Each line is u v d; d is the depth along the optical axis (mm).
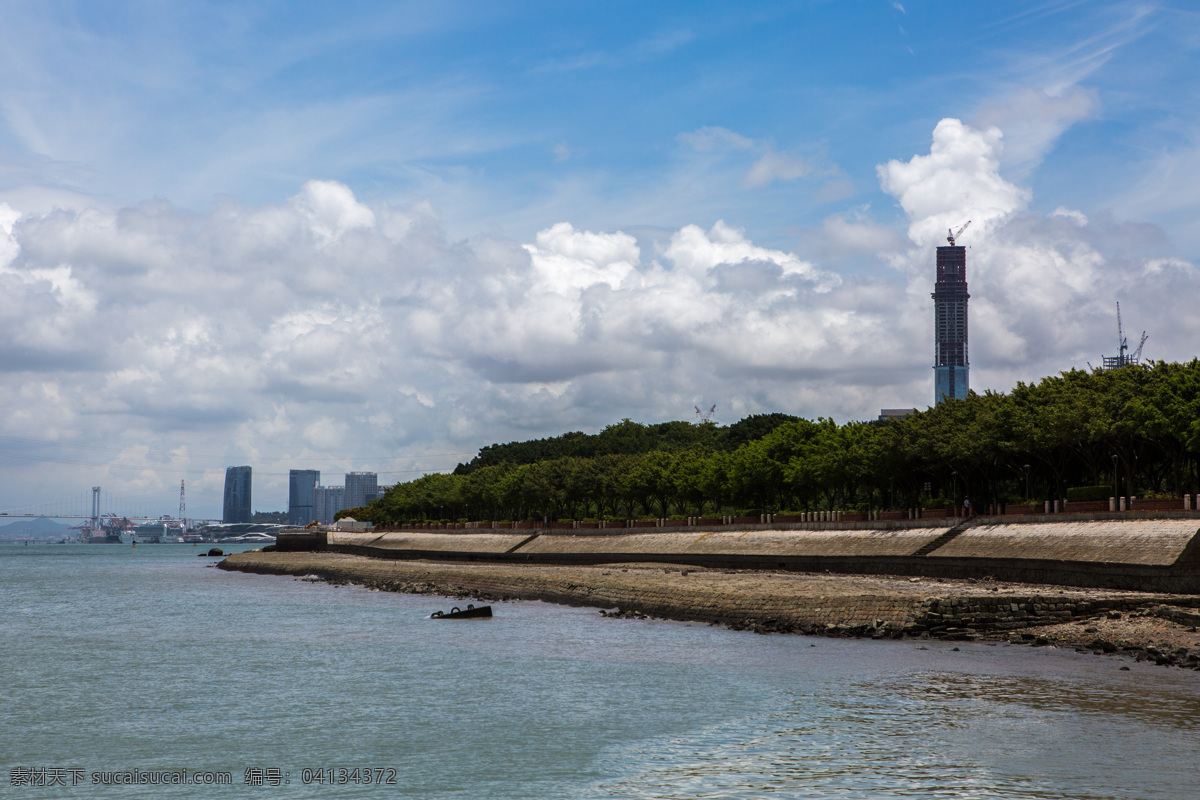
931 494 116125
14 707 42281
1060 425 82938
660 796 27703
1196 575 60781
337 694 44281
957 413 102250
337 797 28797
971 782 27891
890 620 56781
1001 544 80688
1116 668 44312
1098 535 71125
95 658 56969
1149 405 75625
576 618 73438
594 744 33812
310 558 183625
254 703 42562
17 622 79812
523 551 163875
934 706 37438
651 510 185750
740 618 65125
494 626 69438
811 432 127875
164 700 43562
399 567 139750
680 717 37469
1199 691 39062
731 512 150375
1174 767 28906
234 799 28875
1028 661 46656
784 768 29984
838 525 106000
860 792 27359
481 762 31984
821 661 48500
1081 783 27531
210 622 77938
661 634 61750
